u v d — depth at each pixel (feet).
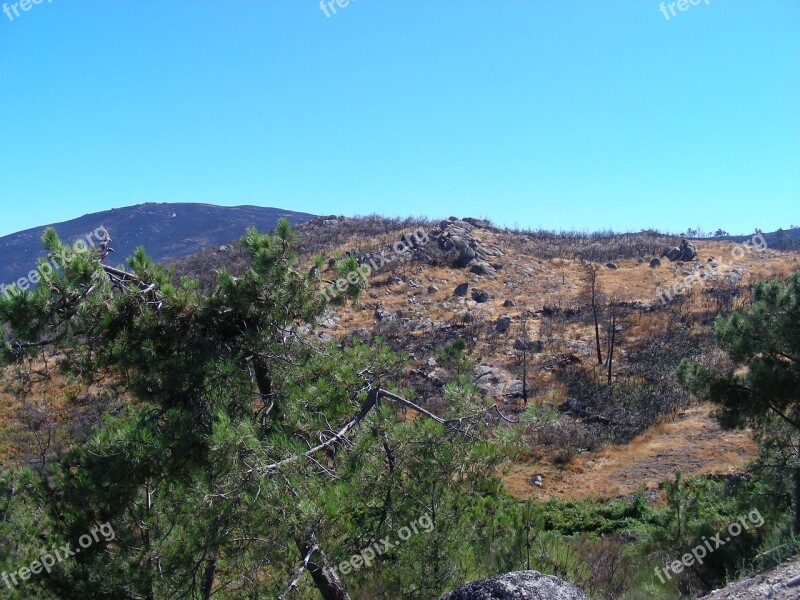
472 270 136.05
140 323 18.52
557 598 12.16
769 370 36.19
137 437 17.10
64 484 18.31
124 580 17.38
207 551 15.76
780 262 135.85
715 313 103.30
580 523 49.93
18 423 58.39
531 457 66.18
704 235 180.24
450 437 19.42
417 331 106.32
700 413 74.18
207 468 16.30
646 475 60.18
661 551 38.14
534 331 104.32
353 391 21.22
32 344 17.42
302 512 14.58
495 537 21.63
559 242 172.04
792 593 20.72
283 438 16.65
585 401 80.18
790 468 38.70
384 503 18.72
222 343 20.16
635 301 114.62
